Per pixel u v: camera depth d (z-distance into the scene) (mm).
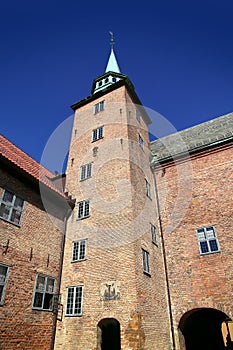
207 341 15875
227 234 12219
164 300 11914
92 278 11047
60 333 10430
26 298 9766
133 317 9250
